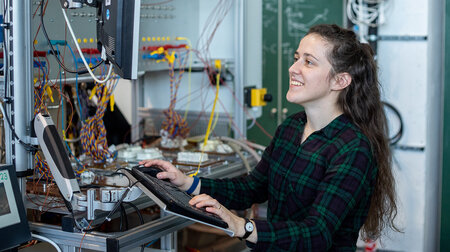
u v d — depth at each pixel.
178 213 1.44
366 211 1.71
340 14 3.73
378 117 1.77
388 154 1.80
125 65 1.63
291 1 3.65
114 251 1.61
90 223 1.68
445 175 3.26
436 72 3.28
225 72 2.87
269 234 1.49
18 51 1.75
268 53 3.55
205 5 2.97
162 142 2.71
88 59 2.23
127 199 1.65
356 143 1.64
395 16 3.25
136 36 1.63
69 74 2.16
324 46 1.69
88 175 1.99
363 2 3.25
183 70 2.84
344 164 1.61
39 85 1.99
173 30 2.78
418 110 3.26
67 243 1.71
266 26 3.49
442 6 3.23
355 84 1.73
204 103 2.98
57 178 1.69
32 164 1.82
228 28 2.93
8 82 1.77
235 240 2.64
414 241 3.32
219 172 2.31
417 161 3.29
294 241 1.49
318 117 1.75
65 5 1.76
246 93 2.91
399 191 3.31
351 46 1.71
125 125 3.00
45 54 2.02
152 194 1.52
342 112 1.75
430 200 3.33
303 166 1.72
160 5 2.67
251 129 3.39
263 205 3.02
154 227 1.78
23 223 1.67
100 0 1.76
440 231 3.30
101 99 2.29
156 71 3.05
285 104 3.73
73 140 2.39
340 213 1.56
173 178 1.81
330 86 1.72
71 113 2.37
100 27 1.78
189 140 2.85
